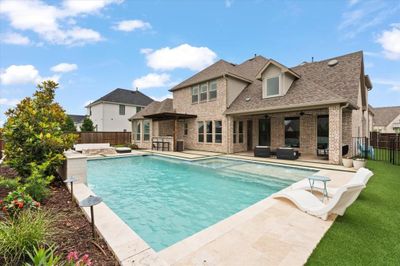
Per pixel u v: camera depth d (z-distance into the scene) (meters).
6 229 2.78
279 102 12.61
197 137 17.95
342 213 4.26
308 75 13.88
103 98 30.70
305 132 14.24
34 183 5.01
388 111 42.91
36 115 6.80
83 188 6.14
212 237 3.49
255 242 3.35
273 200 5.32
